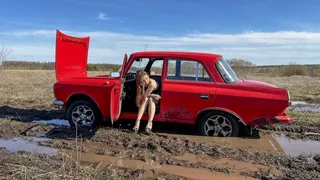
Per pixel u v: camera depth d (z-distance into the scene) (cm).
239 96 618
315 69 3275
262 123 620
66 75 709
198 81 641
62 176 406
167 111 650
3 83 1659
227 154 543
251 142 624
